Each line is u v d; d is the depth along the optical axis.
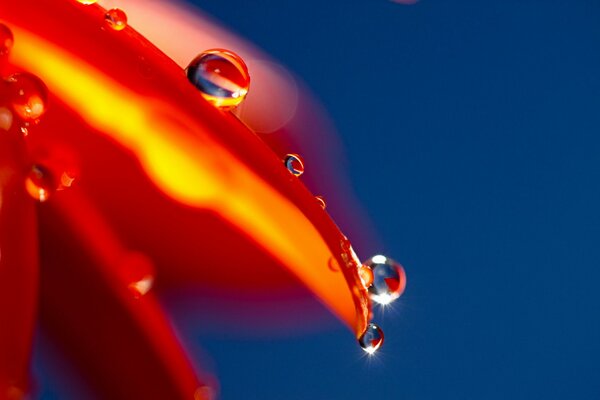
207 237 0.09
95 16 0.09
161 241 0.09
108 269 0.09
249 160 0.09
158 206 0.09
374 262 0.09
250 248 0.09
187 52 0.10
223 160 0.09
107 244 0.09
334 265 0.09
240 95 0.09
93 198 0.09
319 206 0.09
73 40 0.09
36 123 0.09
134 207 0.09
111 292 0.09
